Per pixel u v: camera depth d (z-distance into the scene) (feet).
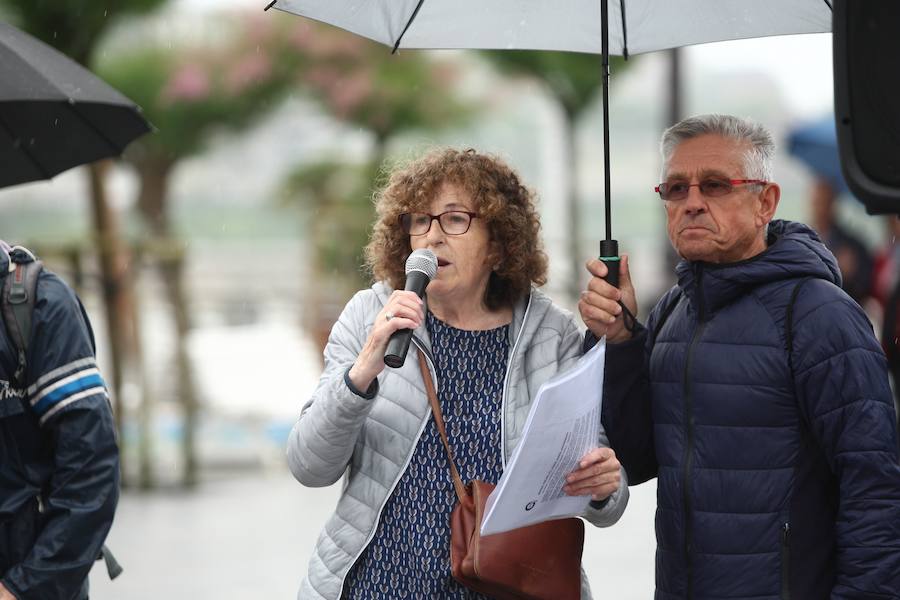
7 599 21.31
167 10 58.44
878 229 61.46
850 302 20.90
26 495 21.95
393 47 24.27
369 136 81.87
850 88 16.93
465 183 21.95
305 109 80.59
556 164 103.96
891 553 19.98
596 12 24.48
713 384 21.27
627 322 22.09
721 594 21.08
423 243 22.04
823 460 21.04
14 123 24.93
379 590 21.67
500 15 24.35
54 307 22.03
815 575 20.90
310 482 22.07
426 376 21.99
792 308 20.98
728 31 24.41
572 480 20.56
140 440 62.13
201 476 66.03
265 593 44.78
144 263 60.64
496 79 85.51
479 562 20.57
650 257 138.00
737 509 21.06
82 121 25.09
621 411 22.48
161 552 50.60
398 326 20.42
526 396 22.17
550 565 21.09
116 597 44.45
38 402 21.89
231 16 72.69
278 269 95.09
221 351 73.87
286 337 76.54
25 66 22.85
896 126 16.79
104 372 65.62
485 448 21.83
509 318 22.85
